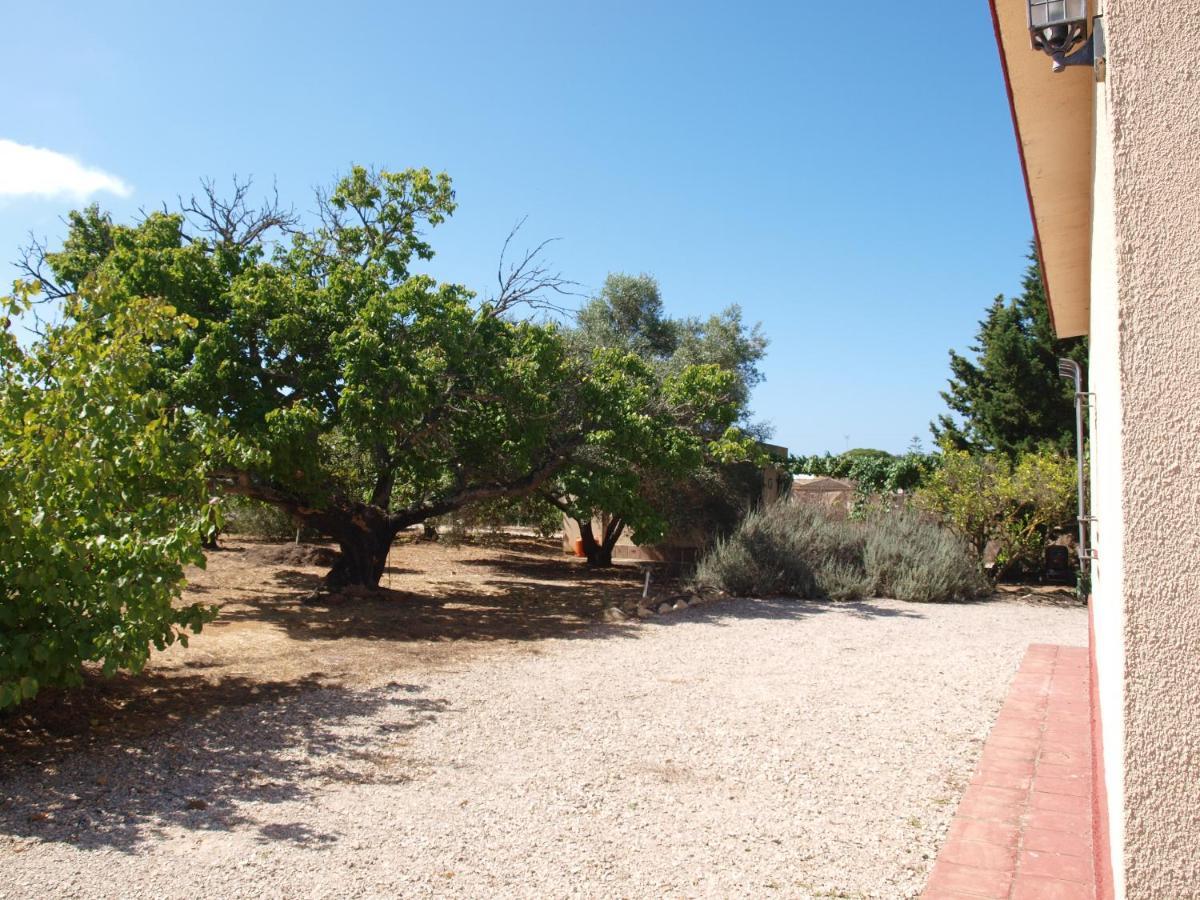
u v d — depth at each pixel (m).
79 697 7.05
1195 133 2.04
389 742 6.16
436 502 14.24
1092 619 6.82
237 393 11.25
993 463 17.97
